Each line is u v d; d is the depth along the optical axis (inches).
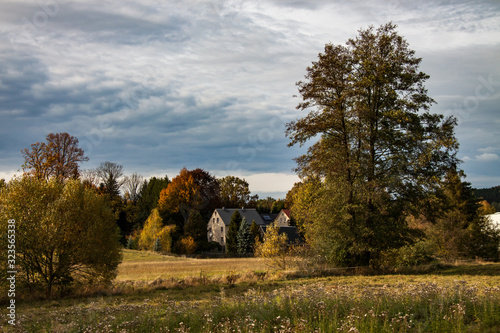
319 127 1021.8
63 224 812.0
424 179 957.2
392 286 629.6
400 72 989.2
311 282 787.4
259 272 967.6
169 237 2534.5
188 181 3004.4
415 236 1011.9
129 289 797.2
